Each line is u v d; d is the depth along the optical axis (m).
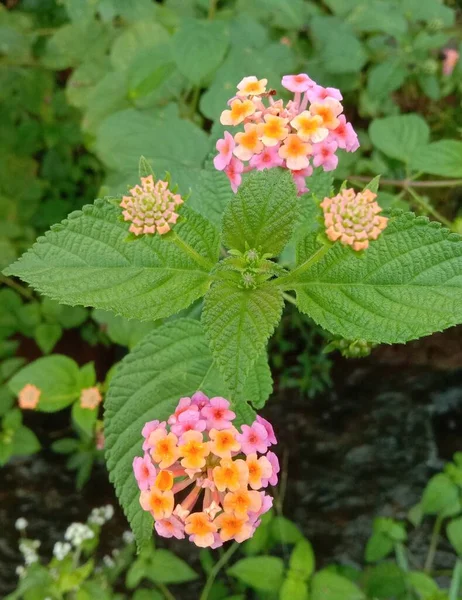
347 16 0.24
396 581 0.23
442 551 0.25
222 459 0.12
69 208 0.28
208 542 0.12
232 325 0.12
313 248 0.13
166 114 0.22
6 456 0.25
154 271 0.13
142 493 0.12
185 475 0.12
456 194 0.26
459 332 0.27
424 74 0.25
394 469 0.27
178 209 0.12
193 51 0.20
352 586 0.21
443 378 0.28
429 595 0.22
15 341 0.27
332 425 0.27
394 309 0.12
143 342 0.14
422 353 0.27
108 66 0.25
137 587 0.26
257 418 0.13
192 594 0.26
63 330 0.28
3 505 0.28
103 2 0.23
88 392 0.23
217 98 0.21
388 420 0.27
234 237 0.13
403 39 0.24
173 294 0.13
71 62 0.26
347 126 0.13
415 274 0.12
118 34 0.26
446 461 0.27
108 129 0.21
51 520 0.28
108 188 0.21
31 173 0.28
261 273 0.13
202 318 0.12
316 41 0.24
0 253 0.26
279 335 0.26
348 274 0.13
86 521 0.27
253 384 0.14
